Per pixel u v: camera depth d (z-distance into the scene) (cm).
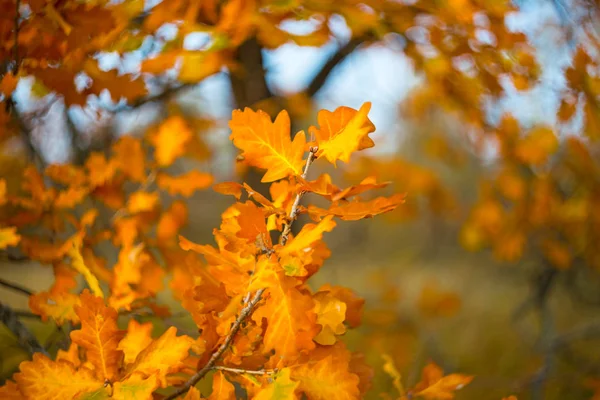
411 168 451
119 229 175
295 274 143
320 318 147
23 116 189
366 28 192
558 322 695
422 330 462
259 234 141
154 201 178
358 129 141
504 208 409
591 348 560
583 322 687
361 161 446
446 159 457
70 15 157
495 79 223
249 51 273
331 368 145
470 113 270
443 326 623
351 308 152
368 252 979
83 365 149
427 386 157
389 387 331
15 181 219
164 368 145
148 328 150
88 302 146
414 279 771
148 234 186
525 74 211
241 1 172
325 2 181
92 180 177
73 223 171
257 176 277
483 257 776
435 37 204
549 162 329
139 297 163
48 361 145
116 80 163
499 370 520
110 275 173
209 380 241
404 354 413
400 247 925
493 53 205
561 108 208
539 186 336
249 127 142
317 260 144
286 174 143
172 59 172
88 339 146
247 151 142
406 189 452
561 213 336
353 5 183
